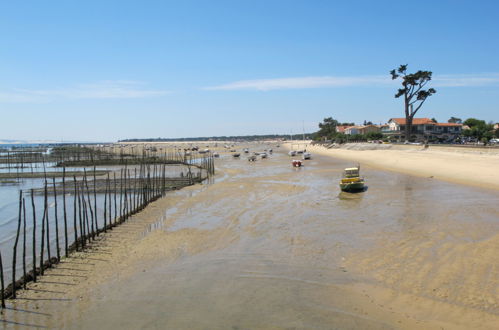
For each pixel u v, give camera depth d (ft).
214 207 107.34
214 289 50.90
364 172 185.57
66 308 46.93
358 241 69.00
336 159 293.23
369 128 517.96
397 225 78.89
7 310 46.78
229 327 40.96
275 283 52.01
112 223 90.68
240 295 48.70
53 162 340.59
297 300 46.62
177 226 86.63
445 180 140.97
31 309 46.93
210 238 75.20
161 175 209.46
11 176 217.36
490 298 43.68
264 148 627.87
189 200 121.19
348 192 125.80
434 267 54.03
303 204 106.93
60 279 56.24
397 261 57.47
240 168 244.01
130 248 70.59
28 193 154.30
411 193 117.39
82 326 42.52
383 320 40.75
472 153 184.96
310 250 65.31
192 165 277.23
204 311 44.80
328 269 56.24
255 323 41.55
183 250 68.28
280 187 143.33
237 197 122.93
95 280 55.57
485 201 99.14
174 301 47.73
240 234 77.30
